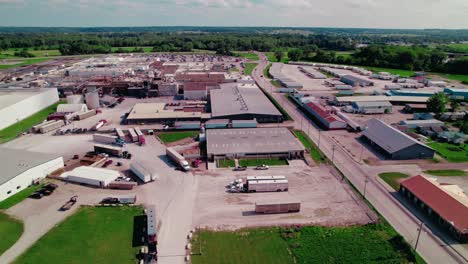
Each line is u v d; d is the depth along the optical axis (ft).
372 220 187.32
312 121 376.07
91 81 547.90
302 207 201.16
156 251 160.15
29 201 206.39
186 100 472.44
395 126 336.70
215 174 244.42
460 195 202.18
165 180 234.99
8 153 252.42
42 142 308.81
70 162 264.52
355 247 164.14
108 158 272.10
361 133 330.95
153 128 346.33
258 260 155.84
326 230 178.50
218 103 409.08
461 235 167.53
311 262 154.10
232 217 191.21
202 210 197.98
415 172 246.88
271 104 406.41
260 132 312.71
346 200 208.85
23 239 169.58
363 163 263.29
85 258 155.84
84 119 380.37
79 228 178.60
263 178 226.38
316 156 275.80
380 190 221.25
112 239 169.78
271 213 194.90
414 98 451.12
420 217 190.49
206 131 317.42
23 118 380.78
